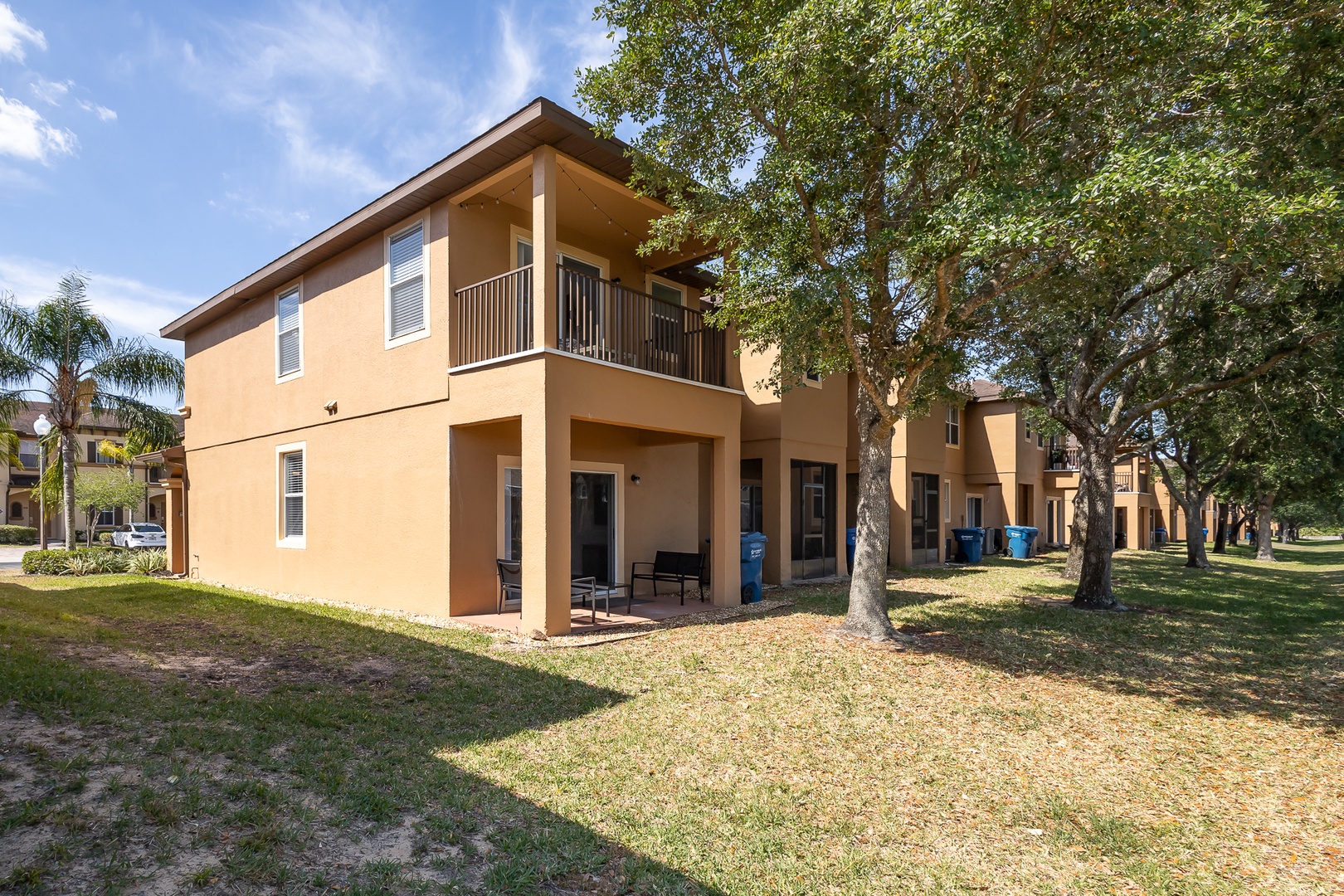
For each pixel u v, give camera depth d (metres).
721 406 10.93
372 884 3.02
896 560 19.08
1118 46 6.18
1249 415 13.66
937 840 3.96
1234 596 14.25
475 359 9.48
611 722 5.52
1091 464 12.09
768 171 6.97
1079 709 6.35
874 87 6.70
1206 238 5.89
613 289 10.01
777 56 6.48
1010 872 3.67
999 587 14.66
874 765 4.96
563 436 8.54
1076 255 5.97
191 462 16.41
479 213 10.08
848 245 7.99
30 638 6.61
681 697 6.17
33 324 18.03
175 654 6.73
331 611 9.86
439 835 3.56
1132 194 5.31
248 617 9.15
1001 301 9.44
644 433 11.95
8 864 2.77
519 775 4.44
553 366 8.43
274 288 13.39
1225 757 5.36
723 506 10.93
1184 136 7.13
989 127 6.67
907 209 7.96
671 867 3.51
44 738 4.01
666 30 7.03
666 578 11.49
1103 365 14.11
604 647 7.84
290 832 3.33
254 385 13.96
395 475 10.34
